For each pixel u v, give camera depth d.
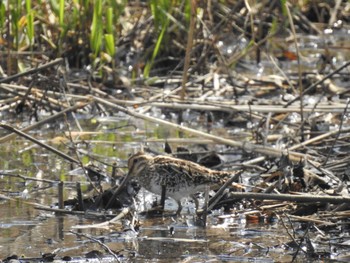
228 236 9.29
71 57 17.08
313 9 21.11
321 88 15.97
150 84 16.23
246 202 10.31
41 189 10.89
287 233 9.12
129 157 11.34
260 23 18.03
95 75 16.36
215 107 13.84
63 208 10.06
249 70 17.66
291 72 17.25
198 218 9.77
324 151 12.21
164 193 10.19
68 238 9.12
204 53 16.67
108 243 9.01
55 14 16.34
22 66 15.50
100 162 11.41
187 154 12.02
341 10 20.98
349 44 19.66
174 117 14.88
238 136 13.62
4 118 14.48
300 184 10.56
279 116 14.52
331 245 8.94
